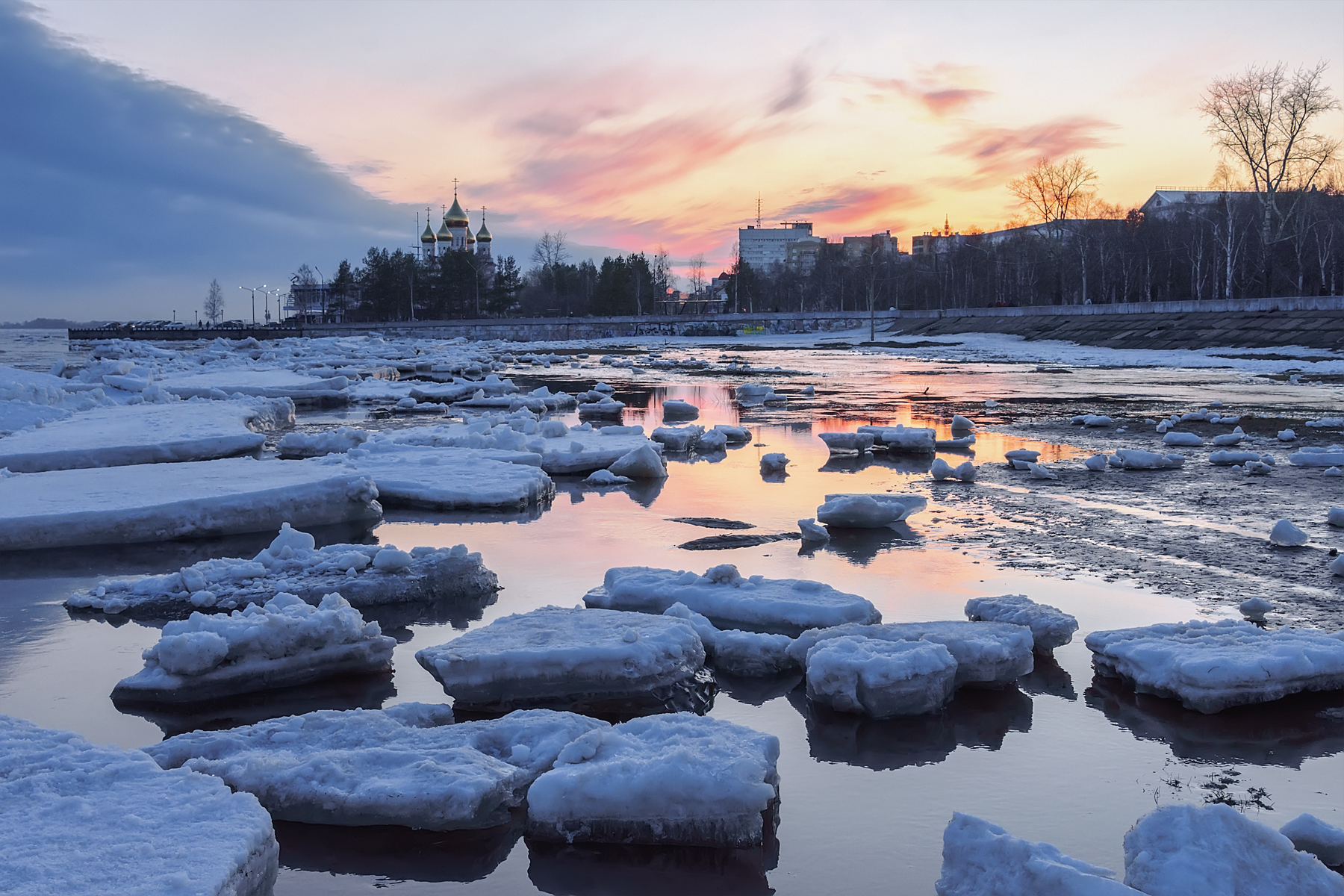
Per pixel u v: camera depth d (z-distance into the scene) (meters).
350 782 4.43
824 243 159.38
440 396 29.22
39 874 3.34
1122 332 57.47
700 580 7.64
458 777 4.44
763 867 4.05
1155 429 19.83
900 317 92.88
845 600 7.07
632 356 61.03
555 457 15.38
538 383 38.59
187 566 9.49
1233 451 16.20
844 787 4.77
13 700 6.14
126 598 8.05
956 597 7.86
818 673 5.77
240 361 45.31
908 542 9.94
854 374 41.03
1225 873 3.37
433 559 8.54
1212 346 48.78
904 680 5.62
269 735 5.00
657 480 14.51
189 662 6.11
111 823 3.78
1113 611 7.43
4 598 8.38
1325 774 4.79
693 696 5.99
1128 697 5.89
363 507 11.59
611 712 5.73
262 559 8.85
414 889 3.93
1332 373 36.22
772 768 4.62
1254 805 4.48
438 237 157.50
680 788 4.23
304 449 16.84
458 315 126.44
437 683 6.41
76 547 10.32
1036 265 96.69
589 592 7.84
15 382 23.80
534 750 4.82
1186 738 5.26
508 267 139.38
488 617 7.79
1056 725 5.48
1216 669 5.58
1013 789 4.70
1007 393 30.12
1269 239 57.31
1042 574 8.52
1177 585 8.09
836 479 14.32
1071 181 79.00
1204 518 10.88
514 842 4.32
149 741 5.52
